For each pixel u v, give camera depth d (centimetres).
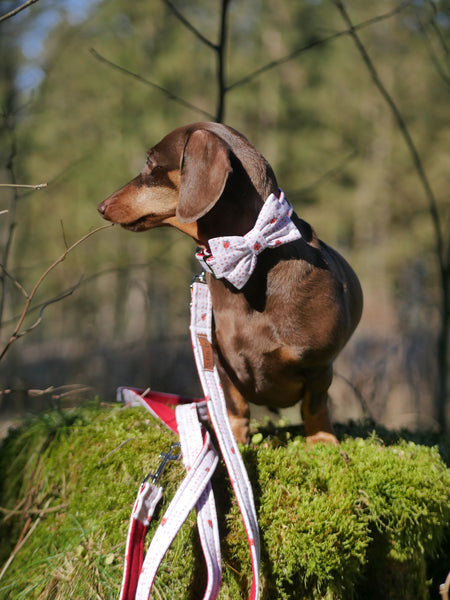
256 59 1748
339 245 1994
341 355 908
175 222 243
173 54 1457
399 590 242
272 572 218
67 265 1198
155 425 279
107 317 1173
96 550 235
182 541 225
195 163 219
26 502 291
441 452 303
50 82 1088
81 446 277
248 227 232
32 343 1202
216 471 234
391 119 1756
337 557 216
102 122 1388
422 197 1730
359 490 237
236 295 235
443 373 479
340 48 1602
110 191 1326
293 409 745
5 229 967
